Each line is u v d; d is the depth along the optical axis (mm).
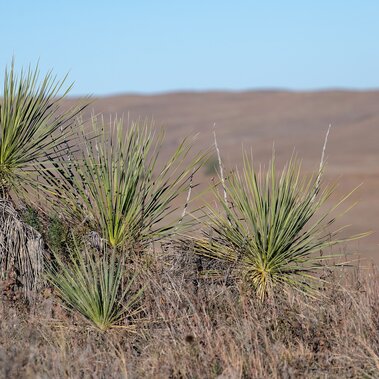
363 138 128875
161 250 12633
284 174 12484
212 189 12680
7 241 12203
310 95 185875
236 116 178125
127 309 11219
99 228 12586
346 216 44031
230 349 9805
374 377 9422
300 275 12281
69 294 11391
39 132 12680
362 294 11422
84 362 9555
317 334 10602
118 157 12648
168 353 9922
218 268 12484
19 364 9148
